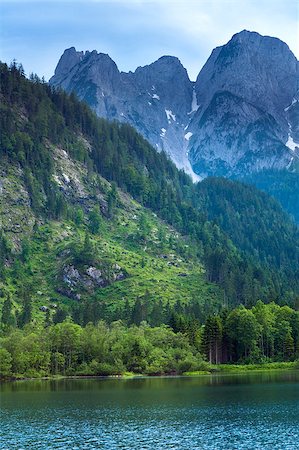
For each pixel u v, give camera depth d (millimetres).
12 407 159625
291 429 126938
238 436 121062
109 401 168500
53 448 112938
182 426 131875
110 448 112250
